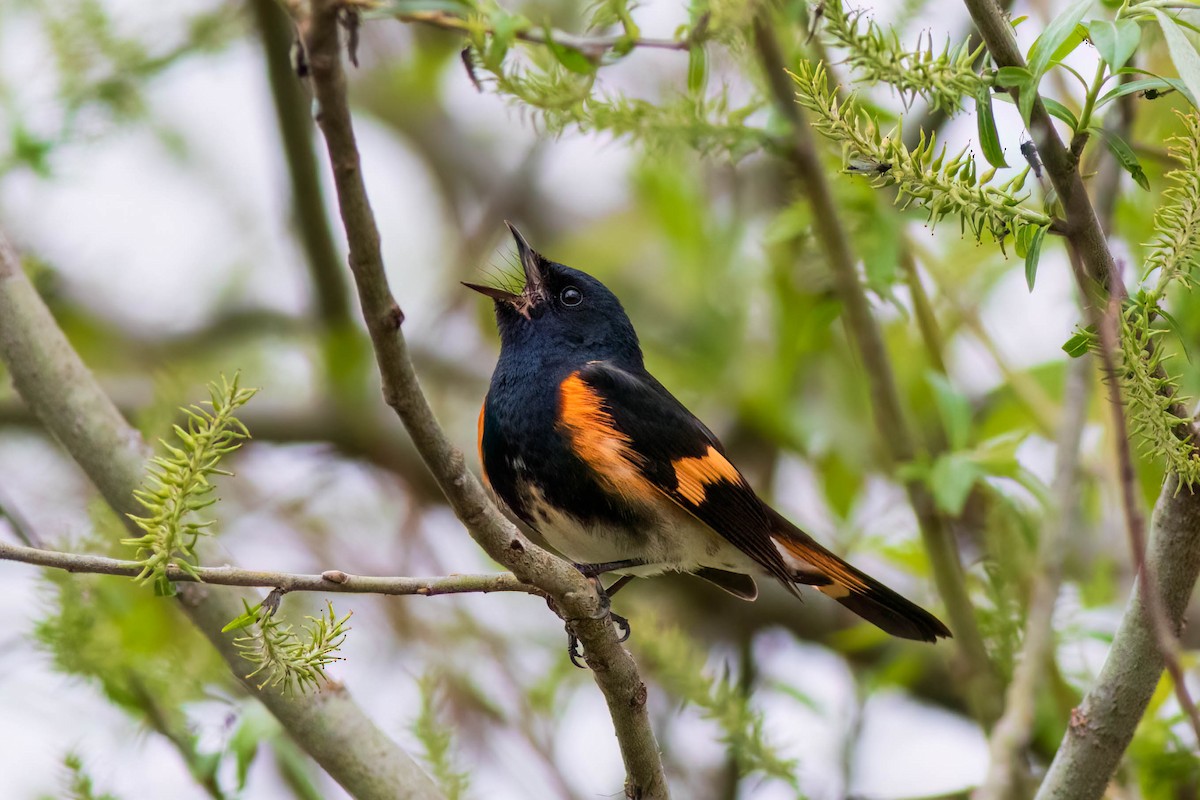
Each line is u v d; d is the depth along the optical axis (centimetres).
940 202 520
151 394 1200
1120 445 488
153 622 904
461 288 1397
